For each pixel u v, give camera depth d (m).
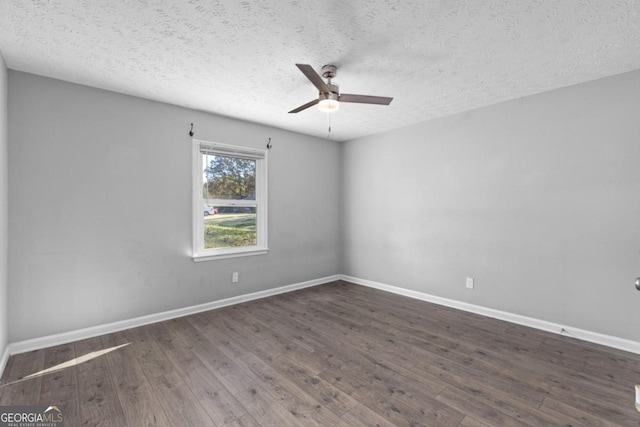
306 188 4.57
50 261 2.58
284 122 3.93
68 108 2.67
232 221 3.85
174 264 3.29
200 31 1.95
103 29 1.92
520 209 3.09
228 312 3.45
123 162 2.95
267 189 4.09
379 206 4.47
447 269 3.69
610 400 1.84
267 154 4.09
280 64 2.39
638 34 1.97
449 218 3.66
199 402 1.83
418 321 3.17
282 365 2.27
